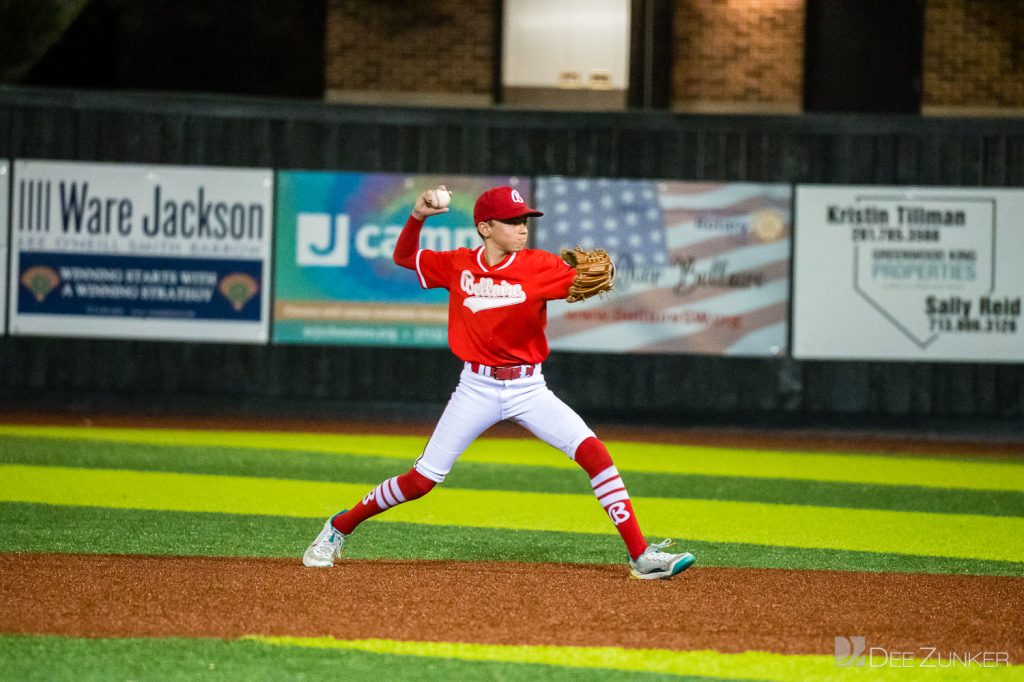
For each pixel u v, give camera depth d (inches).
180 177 2186.3
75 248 2182.6
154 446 1694.1
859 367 2187.5
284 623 709.3
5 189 2174.0
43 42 2770.7
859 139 2186.3
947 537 1145.4
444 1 2974.9
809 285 2180.1
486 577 856.3
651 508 1283.2
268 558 920.3
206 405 2204.7
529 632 702.5
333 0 2982.3
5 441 1686.8
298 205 2192.4
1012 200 2164.1
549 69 3006.9
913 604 806.5
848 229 2176.4
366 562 908.6
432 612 743.7
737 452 1882.4
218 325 2196.1
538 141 2201.0
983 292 2171.5
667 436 2091.5
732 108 2982.3
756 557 1000.9
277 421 2132.1
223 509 1178.6
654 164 2192.4
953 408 2183.8
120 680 597.9
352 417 2204.7
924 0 2947.8
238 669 618.8
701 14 2979.8
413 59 2979.8
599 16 2997.0
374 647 665.0
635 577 856.9
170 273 2190.0
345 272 2194.9
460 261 829.2
